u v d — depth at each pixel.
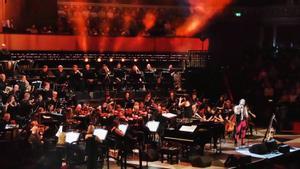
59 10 33.22
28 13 32.09
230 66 33.31
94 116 20.48
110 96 26.17
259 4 37.75
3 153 16.33
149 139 20.47
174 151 19.30
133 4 35.66
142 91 27.19
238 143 23.31
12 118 20.28
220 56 35.34
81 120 19.91
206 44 35.41
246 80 30.41
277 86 28.19
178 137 19.83
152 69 29.05
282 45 37.66
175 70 30.98
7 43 28.53
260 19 37.72
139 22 35.69
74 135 17.33
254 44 37.56
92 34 31.28
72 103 23.97
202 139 19.81
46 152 16.97
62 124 19.45
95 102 25.75
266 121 27.58
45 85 23.11
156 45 33.16
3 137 16.92
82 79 25.78
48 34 29.78
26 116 20.39
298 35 37.00
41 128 18.33
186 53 33.34
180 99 24.52
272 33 37.94
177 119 22.12
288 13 36.78
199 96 30.36
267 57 32.25
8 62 25.55
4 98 22.06
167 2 36.72
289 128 26.59
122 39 32.00
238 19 37.50
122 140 18.30
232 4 37.62
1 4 30.06
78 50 30.66
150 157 19.27
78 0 33.69
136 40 32.47
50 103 21.98
